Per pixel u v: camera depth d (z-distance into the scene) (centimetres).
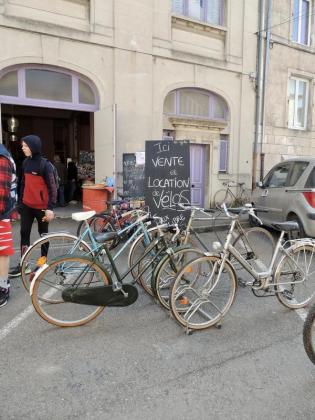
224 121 1072
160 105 934
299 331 329
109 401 231
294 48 1188
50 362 272
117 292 333
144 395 237
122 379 253
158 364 272
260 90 1112
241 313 363
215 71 1023
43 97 797
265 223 655
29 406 225
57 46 777
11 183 363
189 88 999
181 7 959
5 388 242
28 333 315
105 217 567
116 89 859
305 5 1216
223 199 1086
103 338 310
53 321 322
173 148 551
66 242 388
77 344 299
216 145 1053
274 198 677
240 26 1055
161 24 909
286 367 270
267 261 391
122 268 422
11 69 750
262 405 228
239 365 272
